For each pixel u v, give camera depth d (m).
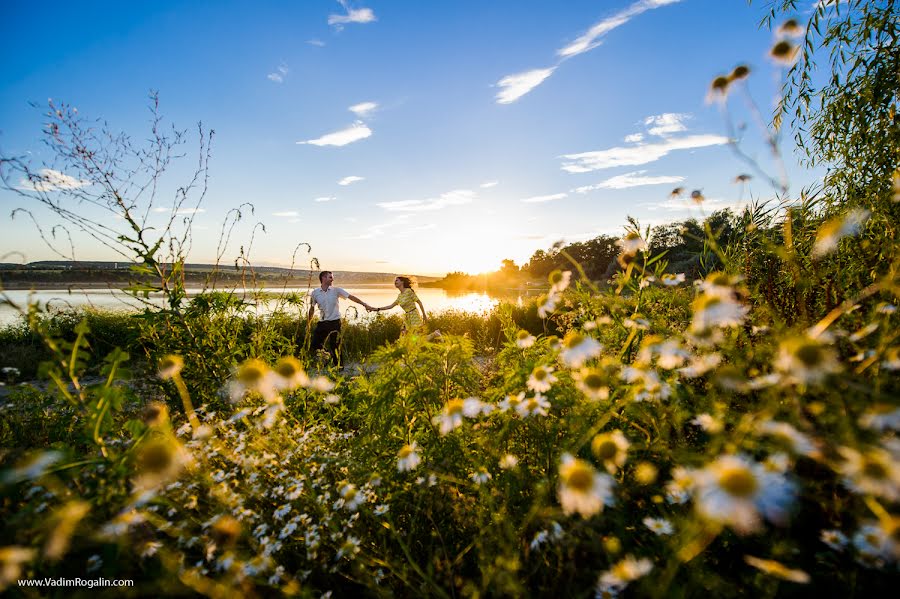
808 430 1.17
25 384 2.97
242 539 1.71
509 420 1.89
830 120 3.35
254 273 3.76
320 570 1.72
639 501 1.53
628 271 2.31
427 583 1.45
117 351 1.71
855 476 1.00
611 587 1.26
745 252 2.71
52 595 1.30
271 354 3.54
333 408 3.25
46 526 1.18
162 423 1.58
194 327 3.36
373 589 1.51
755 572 1.28
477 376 2.48
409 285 7.18
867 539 1.13
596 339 2.52
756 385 1.43
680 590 1.14
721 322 1.65
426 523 1.84
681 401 1.75
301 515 1.81
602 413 1.78
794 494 1.10
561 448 1.74
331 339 6.38
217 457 2.30
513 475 1.74
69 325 5.30
